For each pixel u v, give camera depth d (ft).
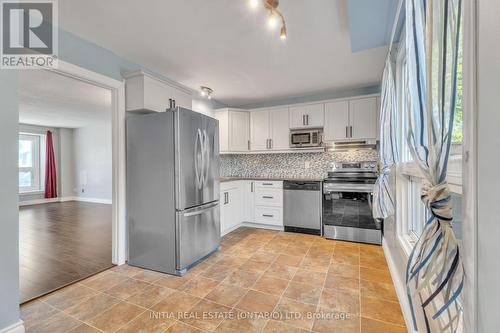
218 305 5.96
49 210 18.40
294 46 7.79
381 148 7.79
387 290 6.60
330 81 11.10
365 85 11.69
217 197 9.75
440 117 2.63
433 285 2.84
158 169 7.92
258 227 13.15
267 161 14.75
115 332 5.02
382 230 10.15
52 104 14.35
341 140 11.97
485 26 1.88
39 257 8.99
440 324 3.21
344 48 7.93
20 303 6.03
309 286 6.84
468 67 2.12
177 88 9.59
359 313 5.61
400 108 6.63
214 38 7.24
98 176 22.53
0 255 4.59
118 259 8.38
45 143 22.30
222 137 13.79
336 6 5.78
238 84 11.44
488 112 1.88
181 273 7.61
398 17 5.33
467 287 2.19
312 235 11.72
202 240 8.68
